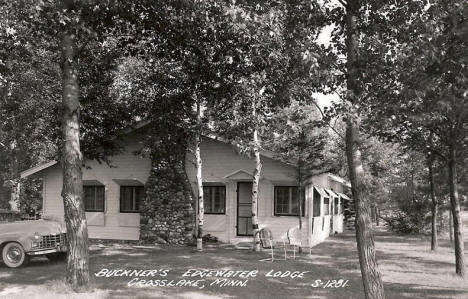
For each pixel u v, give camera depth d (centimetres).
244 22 767
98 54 1558
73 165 1030
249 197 2164
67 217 1015
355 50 777
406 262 1552
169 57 1298
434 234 1930
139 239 2148
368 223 745
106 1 979
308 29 823
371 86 740
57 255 1475
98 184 2289
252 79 1066
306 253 1745
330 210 2750
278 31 791
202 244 1980
